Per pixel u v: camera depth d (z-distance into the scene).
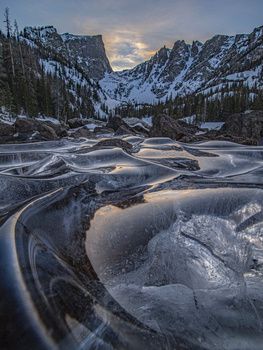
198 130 36.41
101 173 5.76
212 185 4.91
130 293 2.20
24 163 9.04
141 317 1.83
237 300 2.18
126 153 8.41
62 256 2.37
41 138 19.44
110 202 4.06
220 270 2.71
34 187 4.86
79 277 2.13
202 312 1.98
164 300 2.12
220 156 9.12
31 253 2.03
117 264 2.74
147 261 2.80
